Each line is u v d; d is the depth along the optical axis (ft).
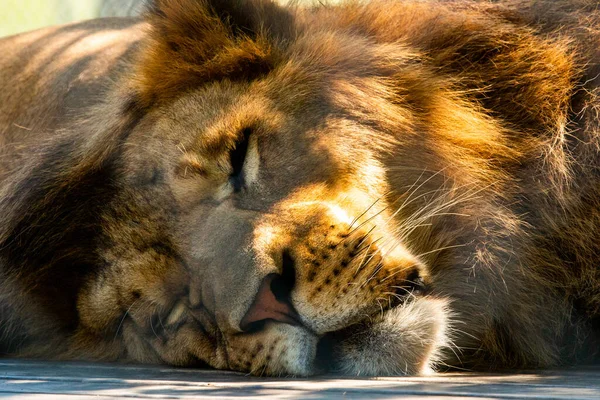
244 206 21.71
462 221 23.24
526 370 22.50
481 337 23.21
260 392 16.88
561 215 23.76
